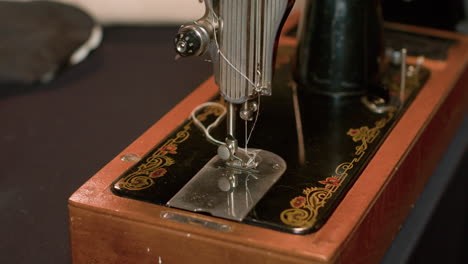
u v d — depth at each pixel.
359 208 0.90
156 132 1.03
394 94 1.11
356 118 1.06
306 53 1.11
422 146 1.06
